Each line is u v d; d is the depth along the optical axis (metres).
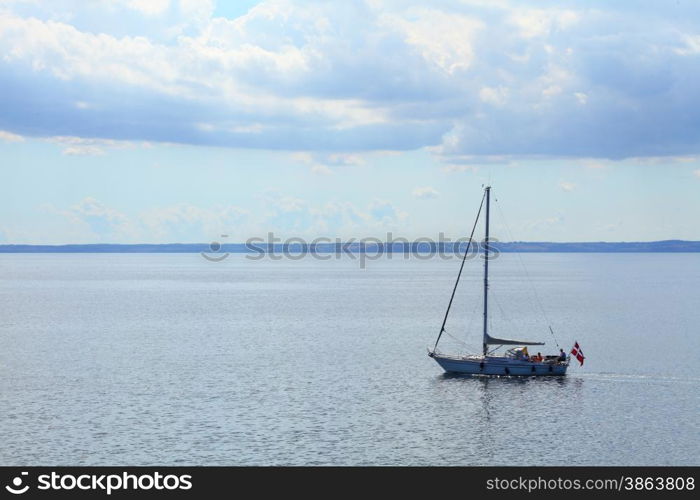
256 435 75.81
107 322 171.88
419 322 174.00
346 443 73.69
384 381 100.19
